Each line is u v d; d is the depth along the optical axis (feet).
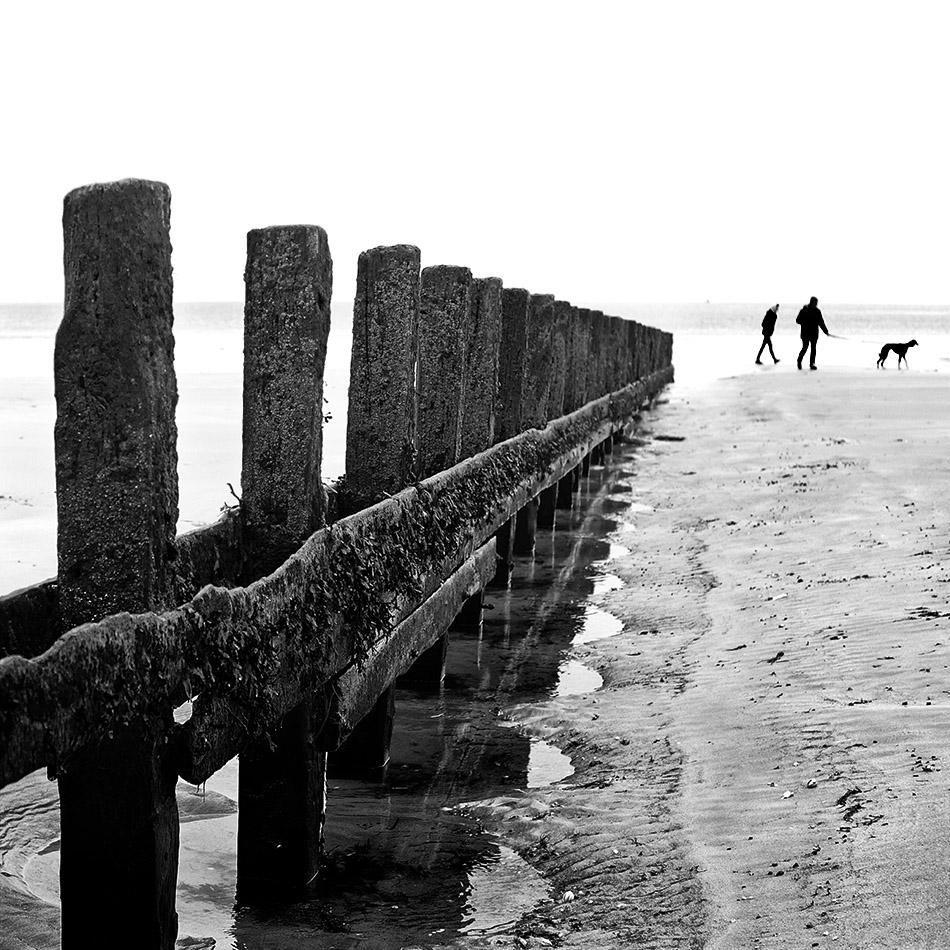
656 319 565.12
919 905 13.78
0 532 39.63
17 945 14.53
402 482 21.25
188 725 12.59
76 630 10.93
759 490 47.21
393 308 20.89
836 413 73.15
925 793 16.88
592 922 15.24
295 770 16.42
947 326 495.82
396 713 24.58
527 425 39.27
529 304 37.50
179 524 38.70
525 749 22.50
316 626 15.90
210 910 16.03
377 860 17.65
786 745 19.95
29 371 118.73
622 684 25.80
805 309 113.60
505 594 34.83
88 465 12.08
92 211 11.86
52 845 18.01
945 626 25.20
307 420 16.02
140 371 12.03
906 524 36.86
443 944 15.08
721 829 17.25
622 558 39.29
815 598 29.55
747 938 13.85
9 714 9.87
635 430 75.20
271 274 15.92
